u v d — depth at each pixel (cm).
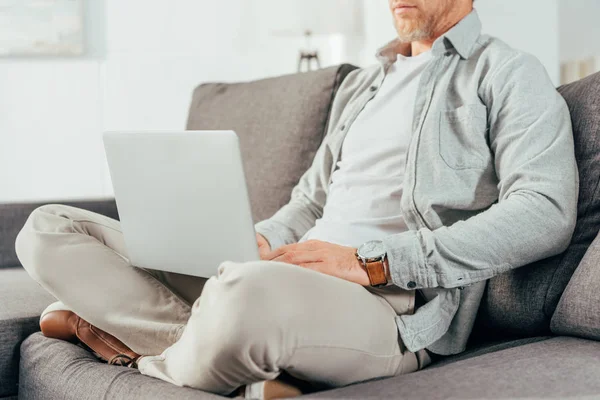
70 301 146
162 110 382
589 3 448
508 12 368
